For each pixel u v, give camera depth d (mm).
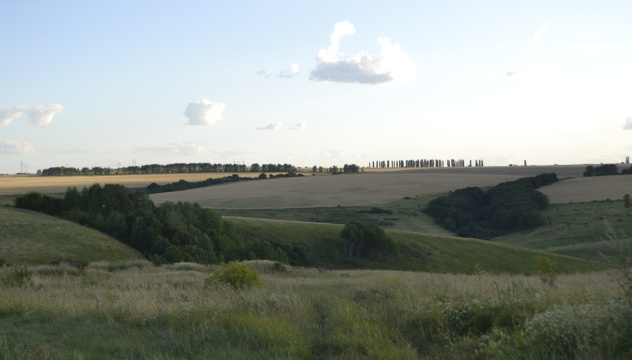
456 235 118312
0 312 10000
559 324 5531
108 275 25625
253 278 14617
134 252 57938
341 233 81438
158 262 51344
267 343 6660
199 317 8617
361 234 78750
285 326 7395
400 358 5691
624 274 5660
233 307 9172
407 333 7156
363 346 6309
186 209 72562
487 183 181750
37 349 6223
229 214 130125
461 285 11148
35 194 72625
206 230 69062
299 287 16031
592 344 5090
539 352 5215
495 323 6703
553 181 172750
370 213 133750
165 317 8844
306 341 6703
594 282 12398
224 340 6891
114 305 10164
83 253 50625
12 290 13945
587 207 127125
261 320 7734
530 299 7578
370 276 25984
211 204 144250
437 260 77688
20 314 10008
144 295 12086
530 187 150875
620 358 4723
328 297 11570
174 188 184000
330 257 77938
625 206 120188
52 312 9930
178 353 6309
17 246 47188
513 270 72688
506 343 5691
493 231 121562
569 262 67188
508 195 142625
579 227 108125
